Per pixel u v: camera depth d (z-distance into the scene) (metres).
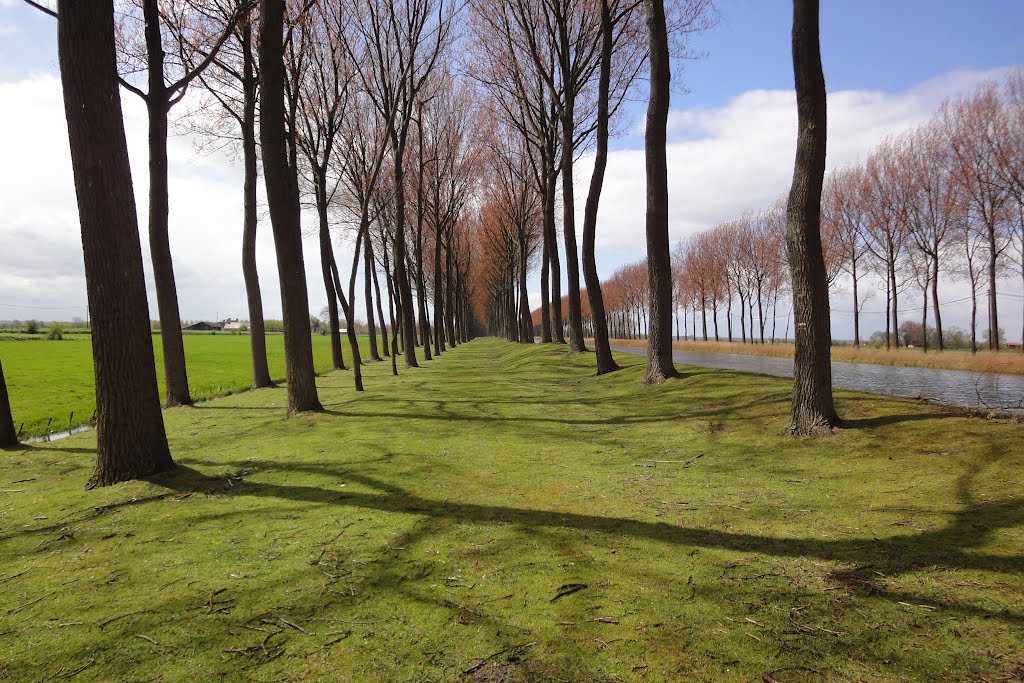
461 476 6.54
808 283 7.23
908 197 34.25
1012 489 4.53
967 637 2.88
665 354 13.16
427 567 4.02
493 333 106.06
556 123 25.30
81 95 6.27
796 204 7.30
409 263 44.44
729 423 8.48
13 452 9.36
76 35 6.24
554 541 4.44
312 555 4.29
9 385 23.17
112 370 6.61
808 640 2.95
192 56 15.87
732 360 36.78
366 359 39.50
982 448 5.48
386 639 3.09
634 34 18.81
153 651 3.03
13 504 6.14
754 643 2.95
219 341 76.75
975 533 3.93
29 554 4.56
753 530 4.45
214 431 11.06
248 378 27.47
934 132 32.53
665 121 12.90
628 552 4.17
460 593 3.61
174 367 15.66
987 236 31.81
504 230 44.59
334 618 3.33
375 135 24.72
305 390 11.91
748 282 56.66
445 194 37.62
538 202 38.50
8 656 3.03
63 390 22.16
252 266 20.75
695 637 3.03
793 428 7.32
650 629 3.12
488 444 8.33
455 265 51.56
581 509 5.21
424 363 30.78
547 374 18.62
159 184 14.94
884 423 6.90
